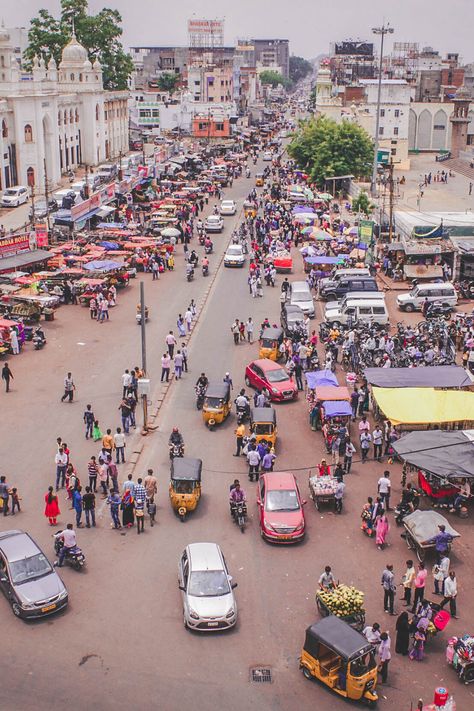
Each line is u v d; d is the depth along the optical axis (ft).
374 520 99.19
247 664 75.82
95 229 261.85
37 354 161.79
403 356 149.48
